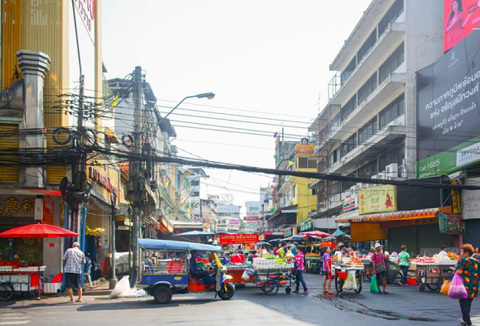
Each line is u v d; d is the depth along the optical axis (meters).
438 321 9.45
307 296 14.55
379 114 31.03
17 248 15.81
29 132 14.84
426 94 24.16
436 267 15.55
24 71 15.15
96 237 22.73
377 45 29.05
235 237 30.28
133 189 16.22
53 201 16.16
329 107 40.28
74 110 16.56
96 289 16.44
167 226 36.12
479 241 19.97
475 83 19.91
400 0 28.45
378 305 12.17
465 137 20.45
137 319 9.92
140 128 16.25
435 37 27.02
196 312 10.96
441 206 21.47
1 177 14.87
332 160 41.47
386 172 26.91
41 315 10.70
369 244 29.72
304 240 31.53
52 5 16.14
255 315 10.37
